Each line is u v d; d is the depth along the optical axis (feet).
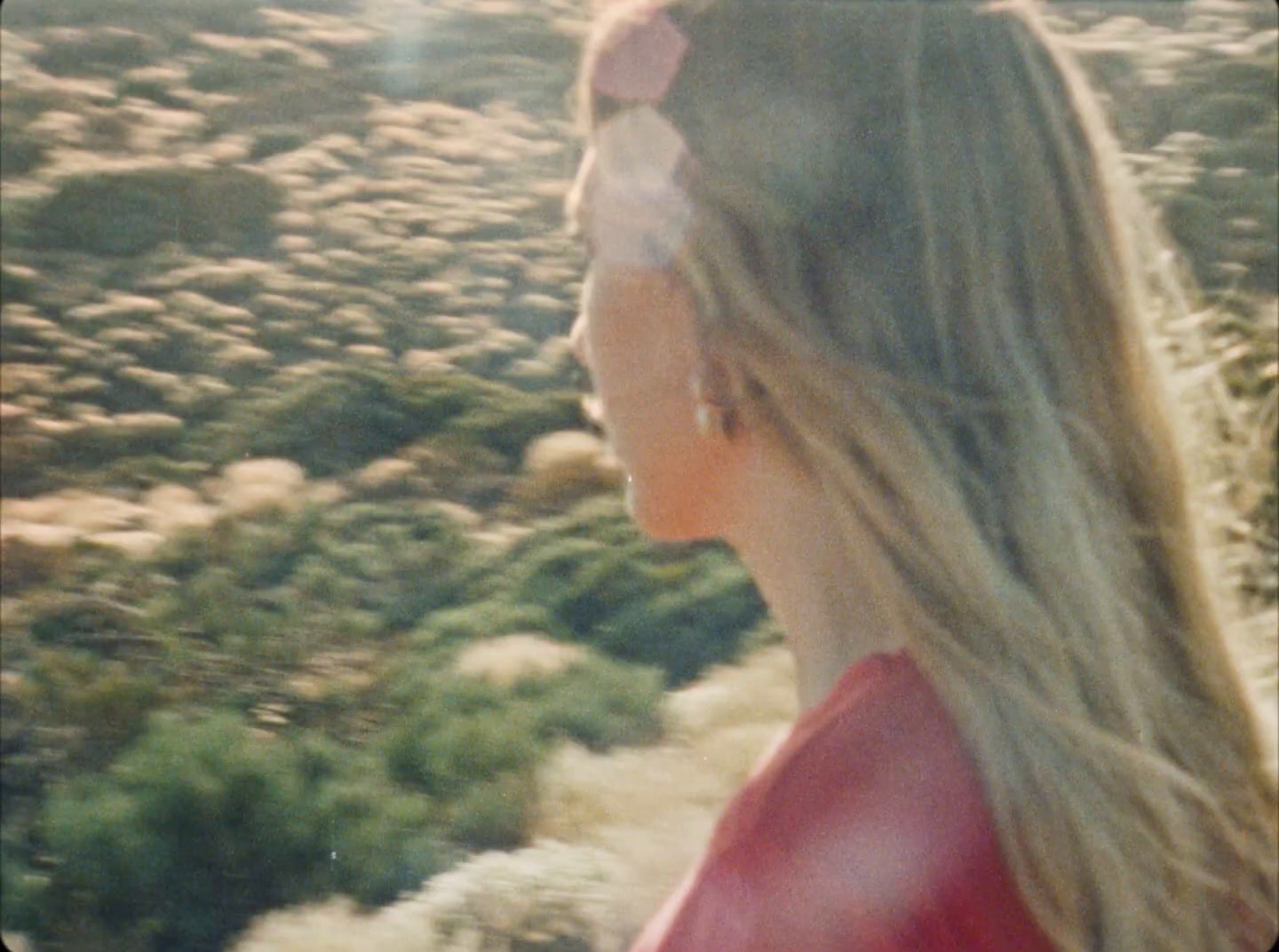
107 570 13.03
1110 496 3.13
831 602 3.19
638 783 10.19
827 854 2.86
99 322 16.29
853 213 3.10
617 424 3.47
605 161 3.42
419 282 17.49
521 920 8.94
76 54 20.13
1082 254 3.18
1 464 14.44
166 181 18.15
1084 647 2.96
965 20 3.26
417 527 13.96
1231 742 3.21
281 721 11.41
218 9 21.08
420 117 19.72
